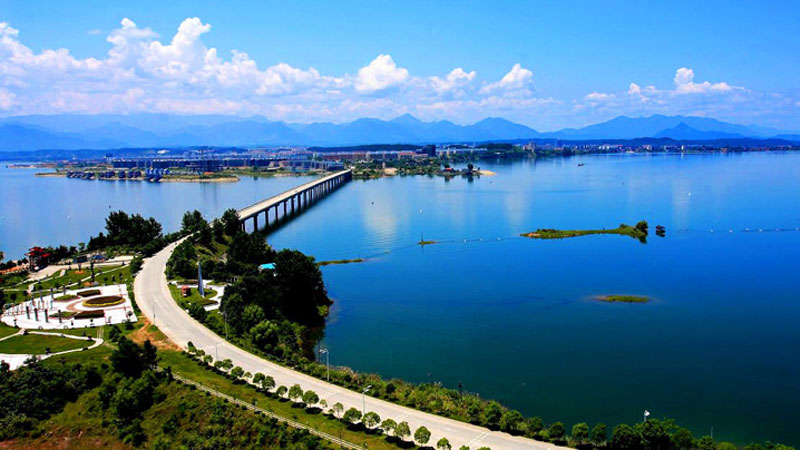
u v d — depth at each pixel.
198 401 133.00
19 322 191.00
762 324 192.38
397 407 129.62
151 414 130.88
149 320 190.75
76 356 158.12
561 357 166.88
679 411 133.62
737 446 118.75
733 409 134.50
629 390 144.62
